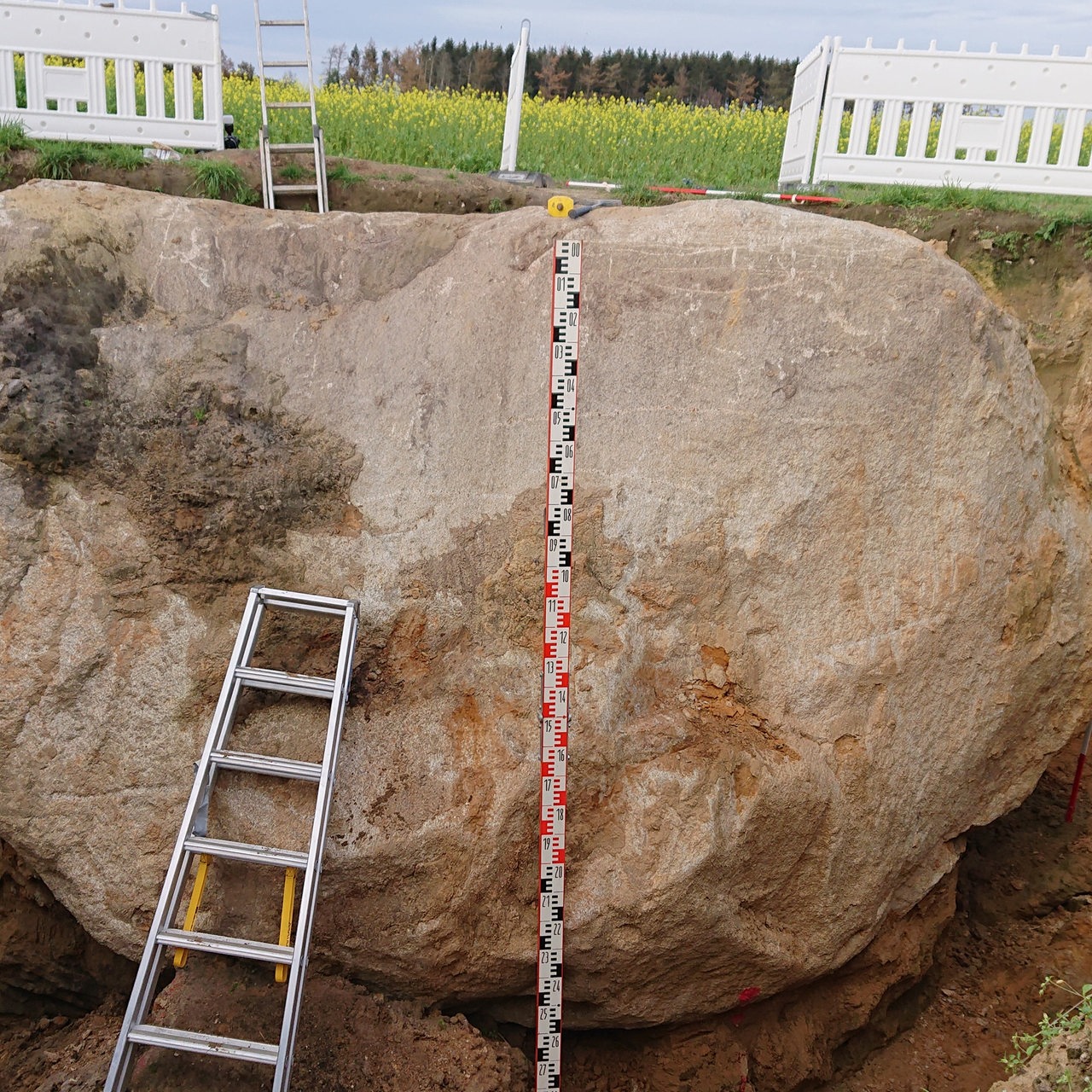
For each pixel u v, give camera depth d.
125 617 3.56
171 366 3.70
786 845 3.73
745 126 10.61
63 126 6.28
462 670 3.71
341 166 6.26
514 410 3.82
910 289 3.81
